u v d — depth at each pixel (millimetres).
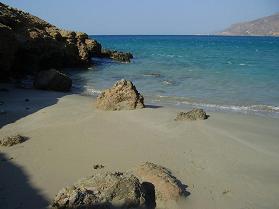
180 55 59562
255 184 9930
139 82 27562
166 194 8688
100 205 7840
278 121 15859
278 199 9211
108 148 12250
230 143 12906
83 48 37281
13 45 24109
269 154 12008
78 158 11414
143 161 11172
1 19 27781
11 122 15062
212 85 26109
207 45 107188
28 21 34031
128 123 15055
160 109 17516
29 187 9531
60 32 37281
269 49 81938
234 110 18609
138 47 90688
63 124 14836
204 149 12289
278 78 28953
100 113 16531
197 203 8883
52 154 11719
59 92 22188
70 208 7797
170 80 28578
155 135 13586
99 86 25656
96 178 8398
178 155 11719
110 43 119688
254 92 23281
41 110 16969
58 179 9992
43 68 31297
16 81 24938
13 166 10781
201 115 15711
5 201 8844
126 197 8102
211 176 10305
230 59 50469
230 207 8781
